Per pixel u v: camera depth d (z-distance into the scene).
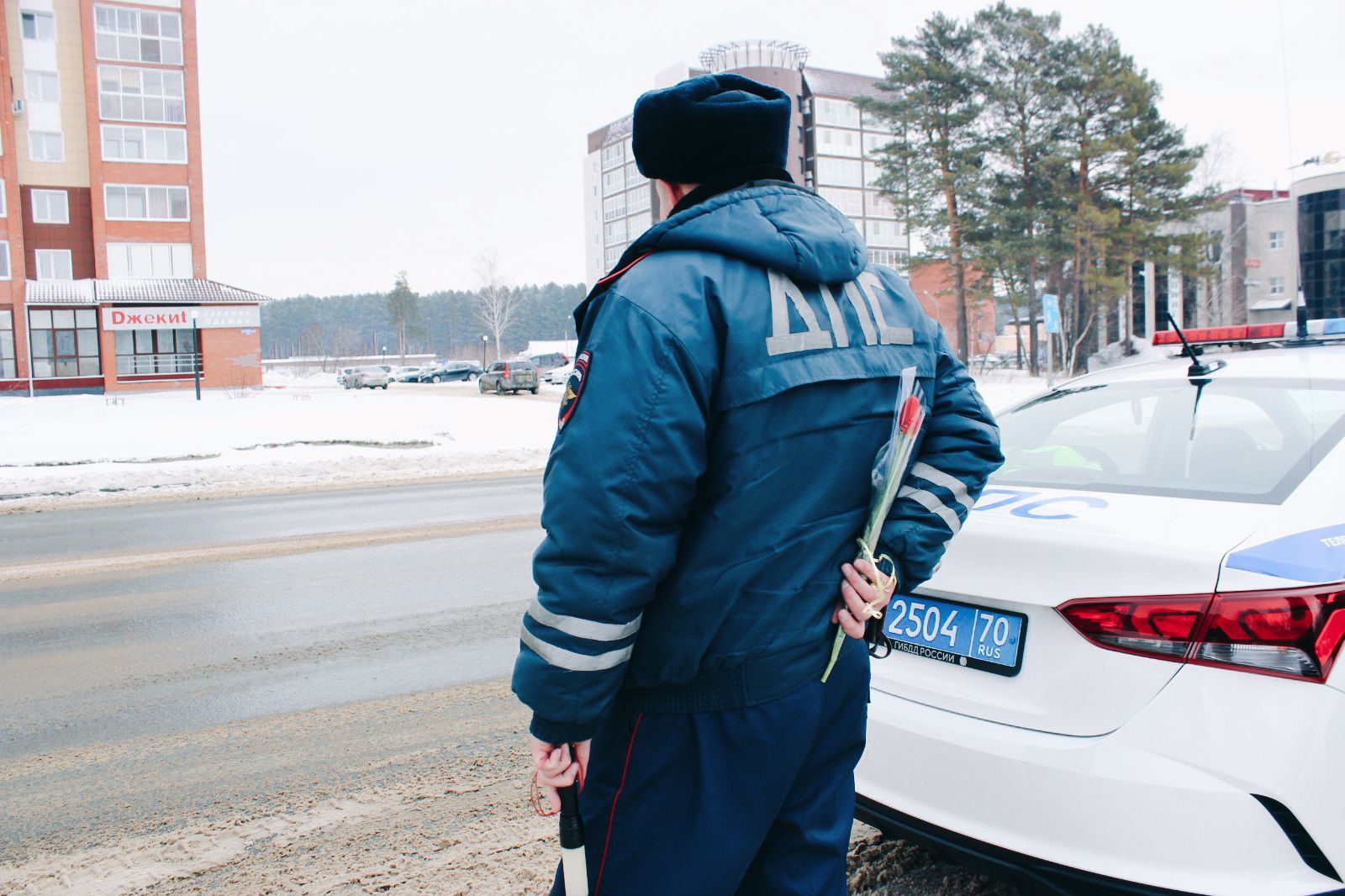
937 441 1.73
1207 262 44.03
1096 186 41.09
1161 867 1.93
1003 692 2.24
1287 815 1.89
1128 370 3.54
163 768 3.60
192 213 50.53
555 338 171.38
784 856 1.58
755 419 1.41
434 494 11.99
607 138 121.19
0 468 14.65
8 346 47.12
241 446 17.88
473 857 2.90
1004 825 2.14
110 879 2.79
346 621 5.73
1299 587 1.96
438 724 4.04
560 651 1.34
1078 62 39.12
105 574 7.20
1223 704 1.94
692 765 1.47
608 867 1.51
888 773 2.38
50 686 4.58
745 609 1.45
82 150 48.69
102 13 48.25
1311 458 2.51
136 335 48.91
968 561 2.32
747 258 1.44
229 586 6.72
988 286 42.94
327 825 3.12
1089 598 2.11
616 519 1.32
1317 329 3.35
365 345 179.88
